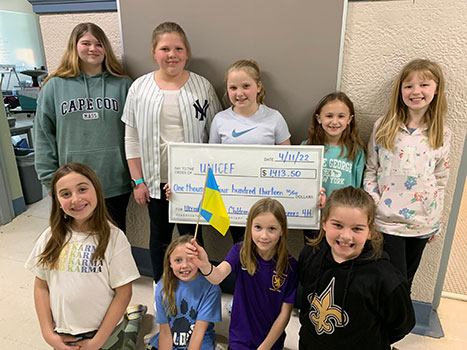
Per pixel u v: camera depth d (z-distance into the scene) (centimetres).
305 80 166
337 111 151
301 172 157
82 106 178
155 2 178
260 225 136
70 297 133
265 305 147
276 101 174
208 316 147
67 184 127
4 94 421
